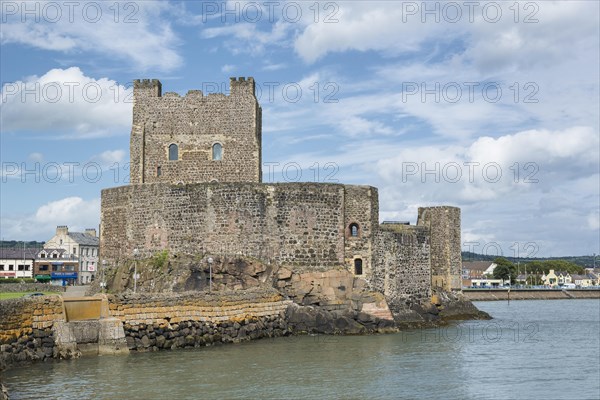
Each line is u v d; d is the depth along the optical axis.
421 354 55.72
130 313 52.16
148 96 78.94
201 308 56.72
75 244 167.00
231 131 78.19
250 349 54.66
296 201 71.19
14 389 39.41
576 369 50.34
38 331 47.44
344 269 70.94
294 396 39.47
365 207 74.12
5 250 163.88
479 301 174.88
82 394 38.47
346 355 53.50
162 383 41.66
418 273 80.50
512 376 47.41
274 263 69.69
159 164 78.44
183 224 71.44
